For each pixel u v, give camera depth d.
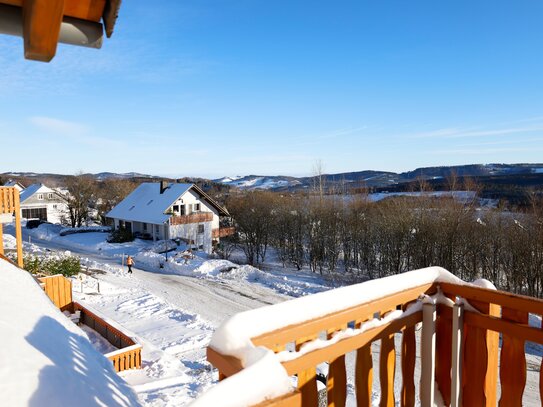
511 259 21.06
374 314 2.07
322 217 27.88
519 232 20.58
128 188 51.62
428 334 2.19
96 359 3.53
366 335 1.82
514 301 2.03
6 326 3.00
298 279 23.61
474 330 2.20
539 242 19.20
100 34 1.04
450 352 2.25
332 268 27.09
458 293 2.24
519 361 2.05
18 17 0.97
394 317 2.00
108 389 2.68
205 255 28.42
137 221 33.16
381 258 24.98
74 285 18.09
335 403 1.70
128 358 9.46
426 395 2.21
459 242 22.66
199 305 16.81
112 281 19.97
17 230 10.88
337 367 1.72
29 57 1.04
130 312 15.32
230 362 1.18
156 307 16.03
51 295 12.36
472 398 2.20
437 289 2.33
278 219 31.02
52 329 3.59
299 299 1.60
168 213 31.59
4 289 4.43
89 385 2.49
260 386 0.95
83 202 44.25
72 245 31.77
